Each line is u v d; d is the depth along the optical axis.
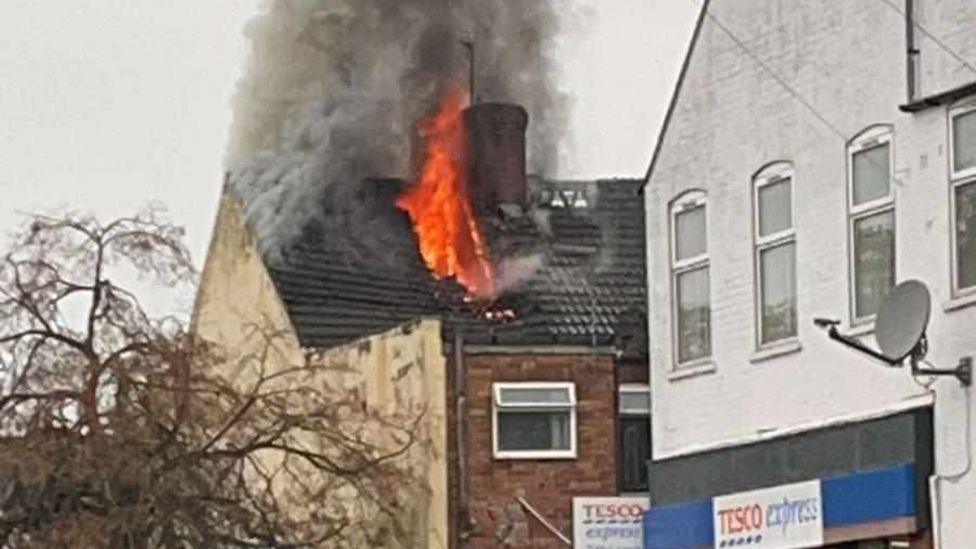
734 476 30.75
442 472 38.25
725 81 31.36
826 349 29.23
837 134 29.16
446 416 38.41
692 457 31.62
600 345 39.06
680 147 32.31
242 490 34.88
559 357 38.69
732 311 31.05
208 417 34.66
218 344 40.44
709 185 31.66
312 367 36.91
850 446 28.58
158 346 34.81
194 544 34.19
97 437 33.88
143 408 34.31
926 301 26.70
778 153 30.27
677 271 32.31
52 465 33.59
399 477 36.31
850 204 28.94
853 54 28.95
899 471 27.58
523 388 38.59
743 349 30.80
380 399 39.66
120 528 33.66
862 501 28.17
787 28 30.11
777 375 30.12
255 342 43.38
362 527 37.34
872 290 28.59
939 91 27.61
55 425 34.09
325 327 42.25
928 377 27.39
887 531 27.77
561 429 38.59
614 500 38.09
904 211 28.00
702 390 31.59
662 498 32.28
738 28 31.09
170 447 34.31
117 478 33.94
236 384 41.19
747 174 30.83
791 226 30.06
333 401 36.81
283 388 38.31
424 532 38.22
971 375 26.81
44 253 35.31
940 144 27.44
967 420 26.84
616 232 43.50
